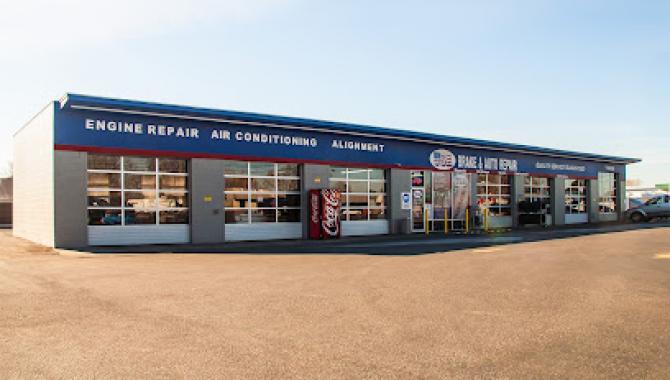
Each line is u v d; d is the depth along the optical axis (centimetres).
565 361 478
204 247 1698
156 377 434
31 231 1941
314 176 2156
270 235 2045
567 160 3397
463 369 456
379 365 466
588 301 752
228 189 1944
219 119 1888
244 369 454
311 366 462
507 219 3014
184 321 628
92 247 1617
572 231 2530
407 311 688
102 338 551
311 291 836
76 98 1553
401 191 2472
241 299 768
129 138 1712
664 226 2925
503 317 653
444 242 1912
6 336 559
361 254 1453
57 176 1584
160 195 1795
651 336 562
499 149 2917
